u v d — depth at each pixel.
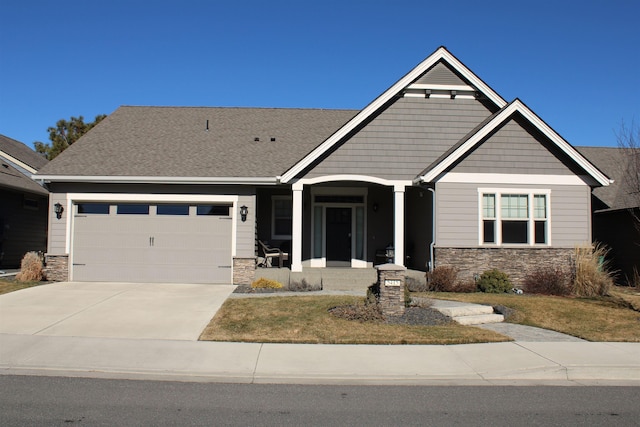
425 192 17.73
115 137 19.09
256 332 10.12
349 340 9.71
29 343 9.18
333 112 22.30
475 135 16.00
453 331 10.48
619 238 19.06
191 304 12.67
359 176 16.92
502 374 8.09
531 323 11.58
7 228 20.47
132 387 7.16
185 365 8.19
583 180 16.66
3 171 20.84
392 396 6.94
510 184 16.48
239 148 18.61
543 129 16.30
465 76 17.39
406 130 17.30
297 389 7.20
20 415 5.95
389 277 11.62
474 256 16.28
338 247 19.42
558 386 7.61
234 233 16.66
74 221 16.70
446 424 5.88
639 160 16.86
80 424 5.69
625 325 11.29
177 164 17.12
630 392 7.31
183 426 5.70
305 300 13.01
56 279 16.48
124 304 12.59
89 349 8.91
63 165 16.83
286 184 16.92
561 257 16.39
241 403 6.53
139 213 16.77
